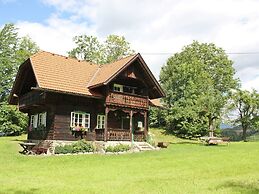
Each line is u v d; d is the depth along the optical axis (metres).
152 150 28.53
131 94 30.30
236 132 69.31
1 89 46.34
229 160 20.58
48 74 27.69
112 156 24.12
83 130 28.33
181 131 49.94
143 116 34.62
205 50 62.12
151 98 34.34
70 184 13.70
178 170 17.41
